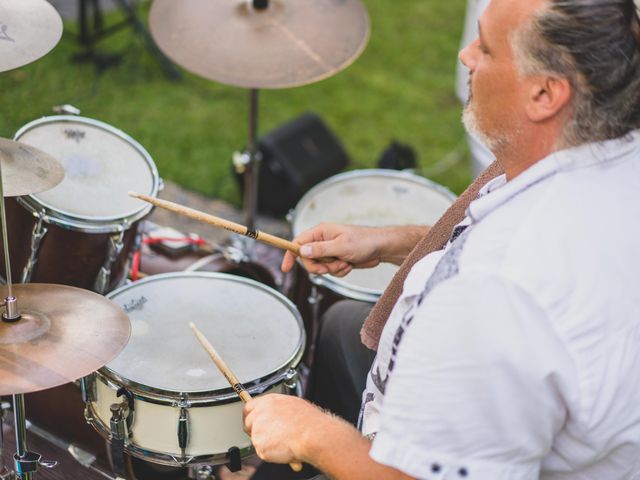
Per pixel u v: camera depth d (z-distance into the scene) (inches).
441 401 49.5
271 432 59.7
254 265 107.8
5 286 68.4
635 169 53.3
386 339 61.8
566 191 51.8
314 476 74.9
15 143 70.5
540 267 49.2
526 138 53.6
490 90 53.6
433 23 228.8
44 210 82.0
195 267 101.3
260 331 80.4
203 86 186.5
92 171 92.1
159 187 93.2
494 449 49.9
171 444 71.6
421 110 190.9
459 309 49.2
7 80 169.8
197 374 73.3
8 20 64.4
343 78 199.2
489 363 48.4
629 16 49.8
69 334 64.0
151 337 77.3
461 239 54.7
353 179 114.9
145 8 203.9
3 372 59.1
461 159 174.9
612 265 50.7
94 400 73.9
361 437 58.1
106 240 85.3
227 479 88.4
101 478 87.0
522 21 51.0
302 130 148.1
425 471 50.7
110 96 175.6
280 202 144.6
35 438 90.1
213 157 162.9
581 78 50.1
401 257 80.7
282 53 109.0
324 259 78.6
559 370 48.9
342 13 115.1
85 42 181.5
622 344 50.4
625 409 51.8
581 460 53.6
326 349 85.1
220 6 111.4
